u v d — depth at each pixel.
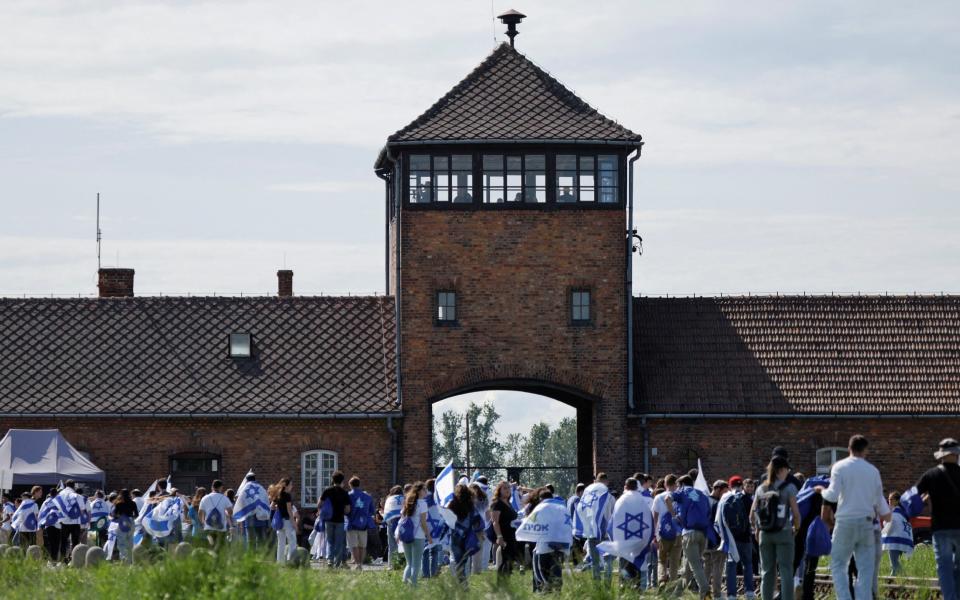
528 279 56.53
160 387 57.50
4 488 51.59
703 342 58.53
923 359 57.97
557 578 31.34
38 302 61.06
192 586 25.44
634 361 57.72
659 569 35.34
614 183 56.81
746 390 56.81
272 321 59.88
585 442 60.94
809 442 56.34
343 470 56.41
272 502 41.81
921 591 30.09
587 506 33.19
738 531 31.47
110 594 26.59
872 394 56.75
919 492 26.06
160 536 39.84
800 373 57.44
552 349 56.38
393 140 55.81
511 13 59.25
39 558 35.59
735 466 56.12
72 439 56.62
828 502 26.20
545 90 57.84
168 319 60.16
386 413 56.09
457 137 55.75
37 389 57.41
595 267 56.59
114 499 49.06
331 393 56.97
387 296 60.62
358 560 40.34
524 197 56.59
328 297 60.81
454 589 29.77
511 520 35.12
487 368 56.34
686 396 56.56
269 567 25.78
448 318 56.59
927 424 56.47
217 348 58.97
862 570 25.95
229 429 56.62
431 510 36.09
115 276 64.94
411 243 56.50
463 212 56.50
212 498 39.41
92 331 59.81
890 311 59.59
